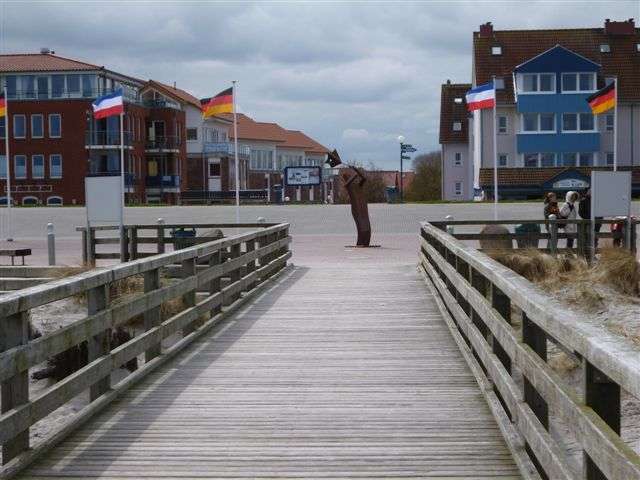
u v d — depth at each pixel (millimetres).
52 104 74688
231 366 9812
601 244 21469
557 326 4707
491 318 7535
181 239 20828
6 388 6086
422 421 7461
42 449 6547
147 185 80812
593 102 26172
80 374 7223
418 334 11789
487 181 63062
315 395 8430
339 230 36188
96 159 75375
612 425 4164
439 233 14383
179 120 82812
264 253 17219
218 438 7004
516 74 63969
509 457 6449
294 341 11352
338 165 28391
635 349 3713
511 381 6836
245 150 99438
